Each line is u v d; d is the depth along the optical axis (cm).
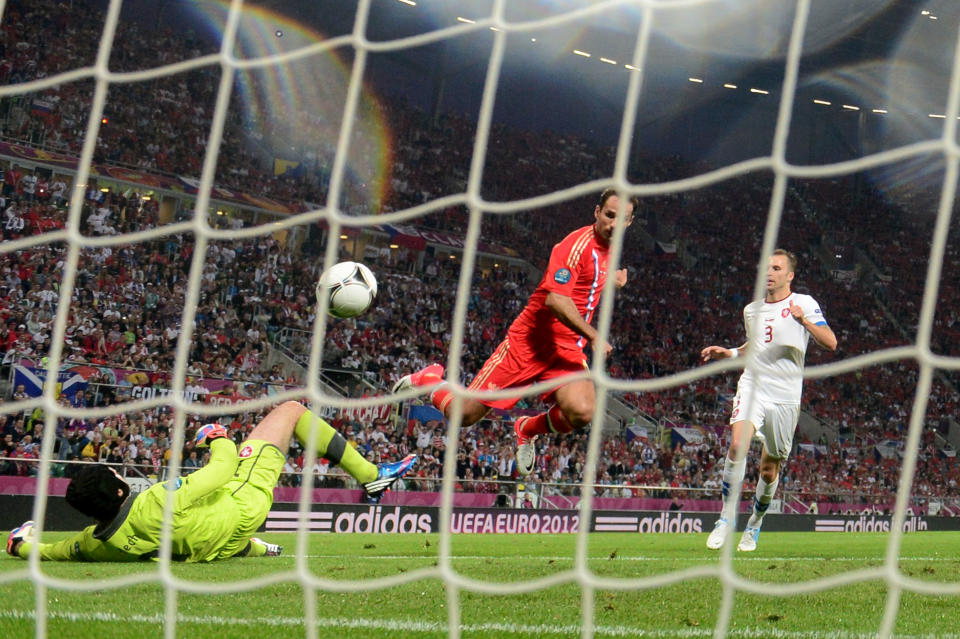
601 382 478
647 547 1675
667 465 4222
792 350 1225
